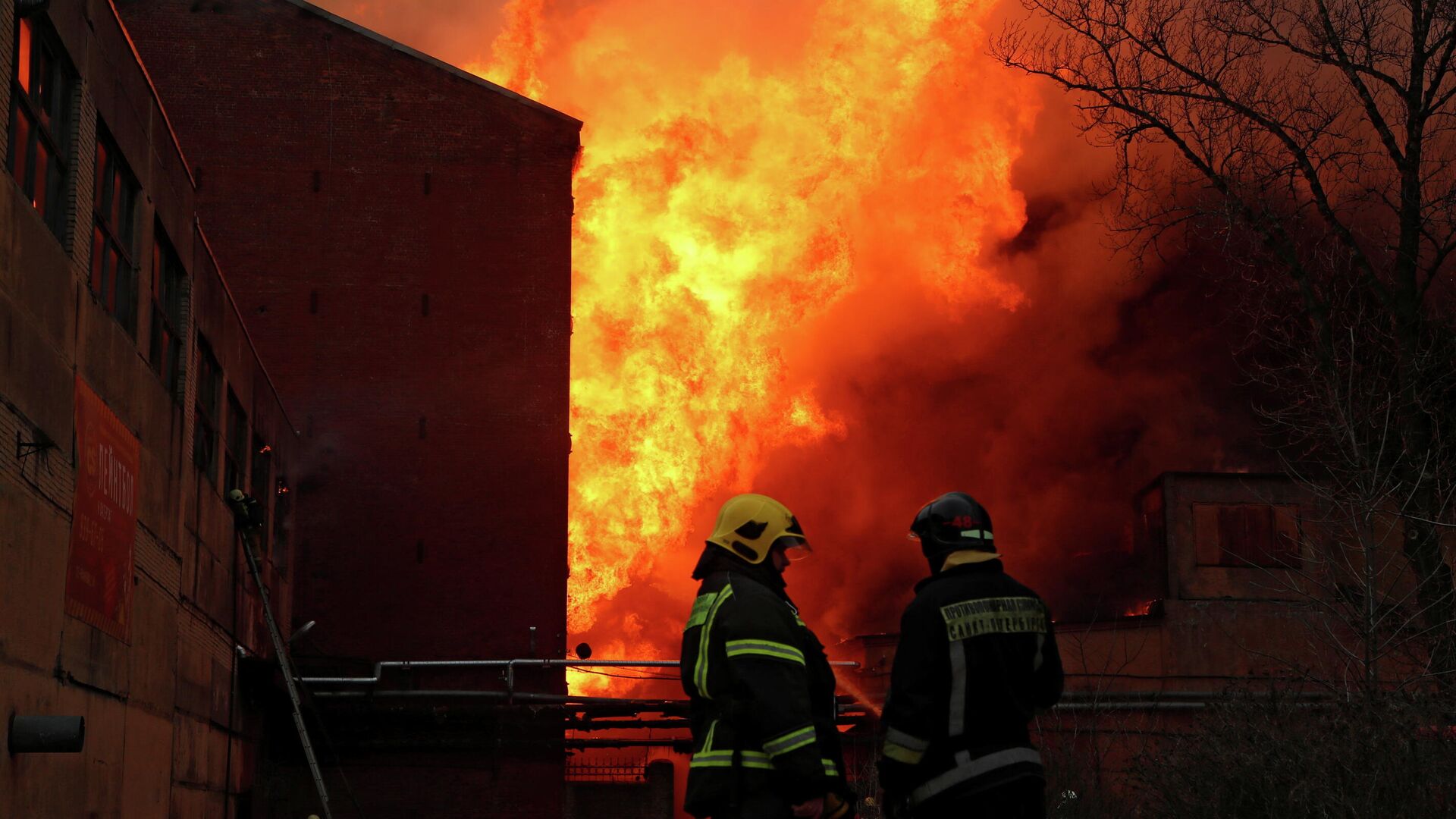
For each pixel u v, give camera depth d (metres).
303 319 29.86
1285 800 9.96
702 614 4.94
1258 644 25.16
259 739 25.86
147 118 16.00
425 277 30.30
